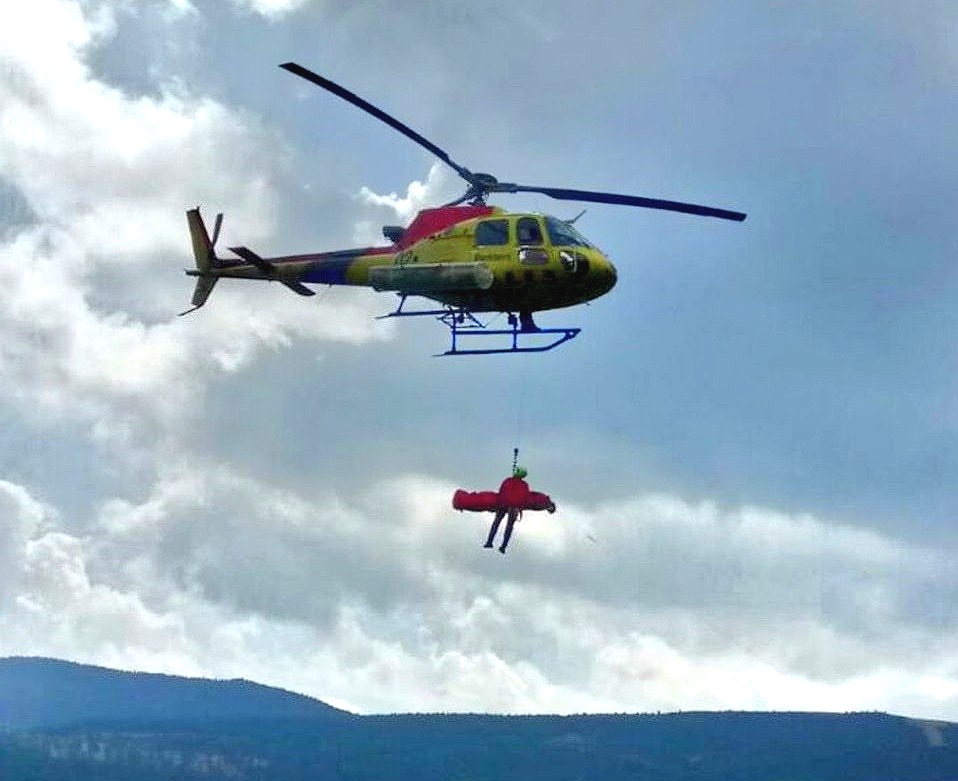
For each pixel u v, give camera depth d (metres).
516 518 66.31
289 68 59.50
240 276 74.38
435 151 64.69
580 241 63.41
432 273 63.25
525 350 64.31
